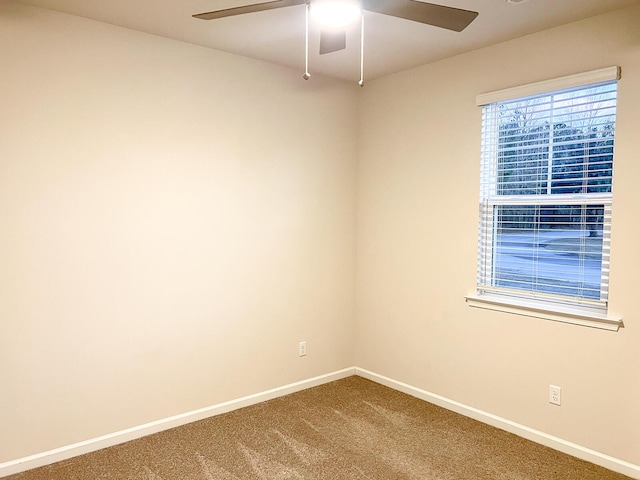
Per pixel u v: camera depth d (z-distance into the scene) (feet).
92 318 9.19
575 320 9.04
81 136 8.88
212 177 10.64
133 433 9.77
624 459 8.54
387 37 9.61
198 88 10.31
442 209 11.27
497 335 10.30
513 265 10.23
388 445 9.59
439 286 11.43
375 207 12.94
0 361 8.28
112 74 9.16
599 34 8.55
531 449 9.43
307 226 12.43
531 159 9.76
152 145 9.75
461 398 11.08
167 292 10.12
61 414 8.93
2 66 8.04
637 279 8.29
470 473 8.57
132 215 9.57
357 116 13.34
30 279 8.50
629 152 8.29
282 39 9.84
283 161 11.84
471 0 7.88
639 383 8.32
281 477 8.43
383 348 12.91
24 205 8.38
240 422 10.61
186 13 8.52
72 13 8.57
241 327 11.34
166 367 10.19
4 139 8.13
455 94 10.88
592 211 8.93
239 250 11.19
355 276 13.60
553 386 9.41
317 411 11.22
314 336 12.78
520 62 9.68
